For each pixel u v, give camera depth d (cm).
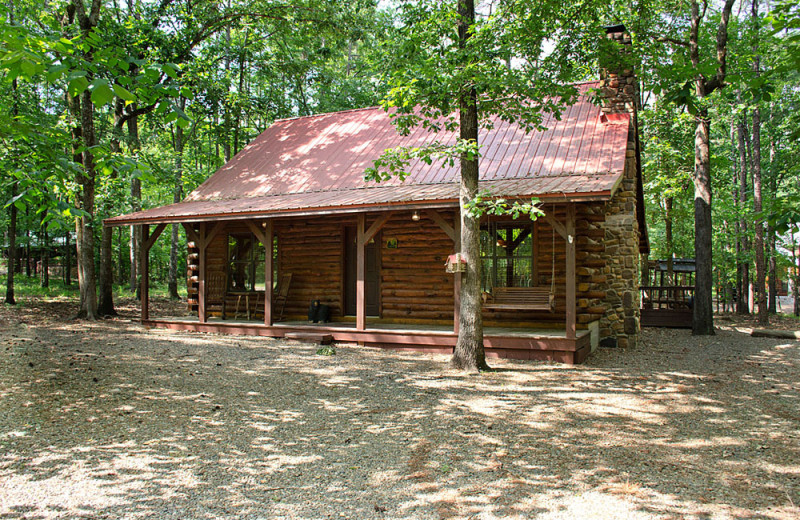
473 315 873
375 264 1336
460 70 764
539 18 795
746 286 2597
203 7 1980
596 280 1139
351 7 2200
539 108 820
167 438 544
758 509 396
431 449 519
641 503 404
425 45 818
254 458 494
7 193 1681
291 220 1407
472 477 453
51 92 1892
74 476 448
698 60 1380
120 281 2939
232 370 859
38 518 375
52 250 2766
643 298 1973
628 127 1223
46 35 418
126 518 377
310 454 505
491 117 1410
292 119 1836
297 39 2550
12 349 1004
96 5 1464
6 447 512
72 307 1827
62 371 827
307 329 1174
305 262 1391
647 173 2027
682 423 602
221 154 3114
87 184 1488
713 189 2333
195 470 464
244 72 2541
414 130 1505
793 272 2664
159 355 973
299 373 845
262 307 1412
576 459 494
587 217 1134
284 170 1523
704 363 969
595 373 861
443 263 1241
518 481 445
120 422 592
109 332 1273
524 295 1130
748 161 2562
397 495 419
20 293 2147
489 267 1185
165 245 3391
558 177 1081
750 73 523
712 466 478
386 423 598
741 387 775
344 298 1352
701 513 389
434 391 736
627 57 855
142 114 1870
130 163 479
